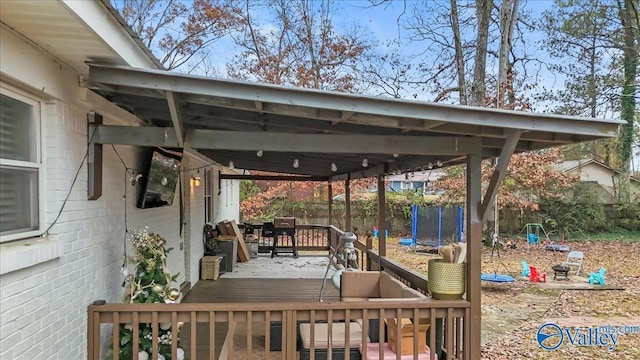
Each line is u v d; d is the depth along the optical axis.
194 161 7.47
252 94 2.58
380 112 2.69
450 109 2.74
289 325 3.16
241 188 19.64
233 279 7.87
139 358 3.31
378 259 6.12
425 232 16.02
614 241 16.62
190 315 3.04
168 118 3.79
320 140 3.20
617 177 19.50
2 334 2.08
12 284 2.16
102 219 3.35
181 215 6.67
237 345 4.60
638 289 9.80
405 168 5.50
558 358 5.76
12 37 2.15
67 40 2.28
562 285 9.95
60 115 2.67
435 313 3.34
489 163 12.46
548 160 13.59
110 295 3.51
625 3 14.79
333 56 15.52
